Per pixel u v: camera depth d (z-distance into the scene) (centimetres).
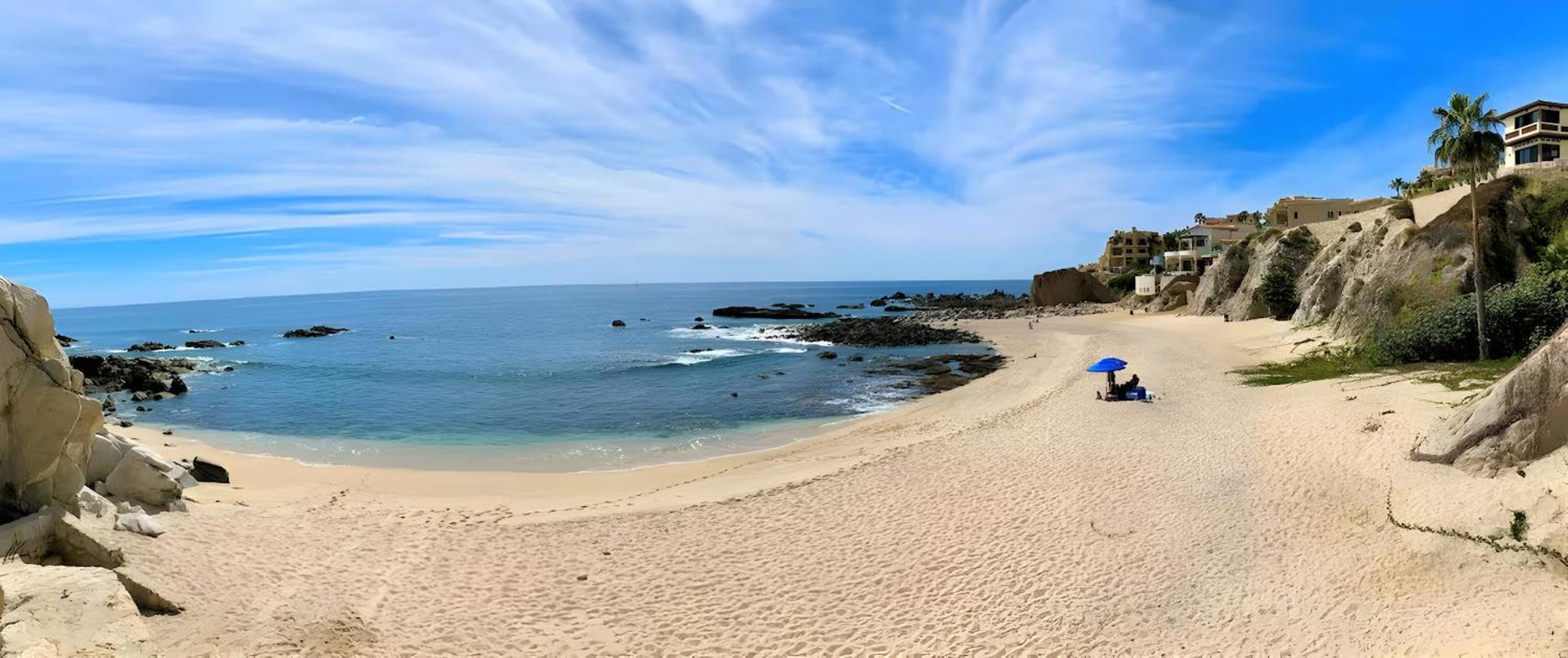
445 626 1005
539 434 2748
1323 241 5616
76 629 801
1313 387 2409
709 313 12044
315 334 7969
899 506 1499
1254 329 4803
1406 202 4231
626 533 1393
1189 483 1526
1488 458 1232
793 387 3775
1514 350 2527
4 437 1015
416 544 1304
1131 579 1117
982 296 13312
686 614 1058
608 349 6034
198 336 8538
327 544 1258
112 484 1209
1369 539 1168
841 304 13938
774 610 1068
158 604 948
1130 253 12581
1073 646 946
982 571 1172
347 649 920
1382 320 3303
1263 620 982
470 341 7056
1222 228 9638
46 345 1074
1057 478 1620
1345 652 875
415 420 3055
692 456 2372
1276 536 1236
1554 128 4519
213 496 1502
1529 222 3250
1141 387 2608
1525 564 968
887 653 946
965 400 3105
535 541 1349
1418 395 1945
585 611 1066
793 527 1407
